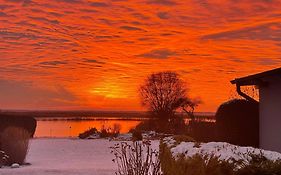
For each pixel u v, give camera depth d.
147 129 46.75
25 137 20.48
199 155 6.55
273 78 12.85
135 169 9.34
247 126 15.32
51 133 50.06
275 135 12.69
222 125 15.70
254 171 5.48
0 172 16.69
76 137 42.59
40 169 17.45
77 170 16.75
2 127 34.47
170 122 42.22
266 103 13.16
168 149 8.64
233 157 6.30
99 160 21.14
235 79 14.25
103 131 42.62
